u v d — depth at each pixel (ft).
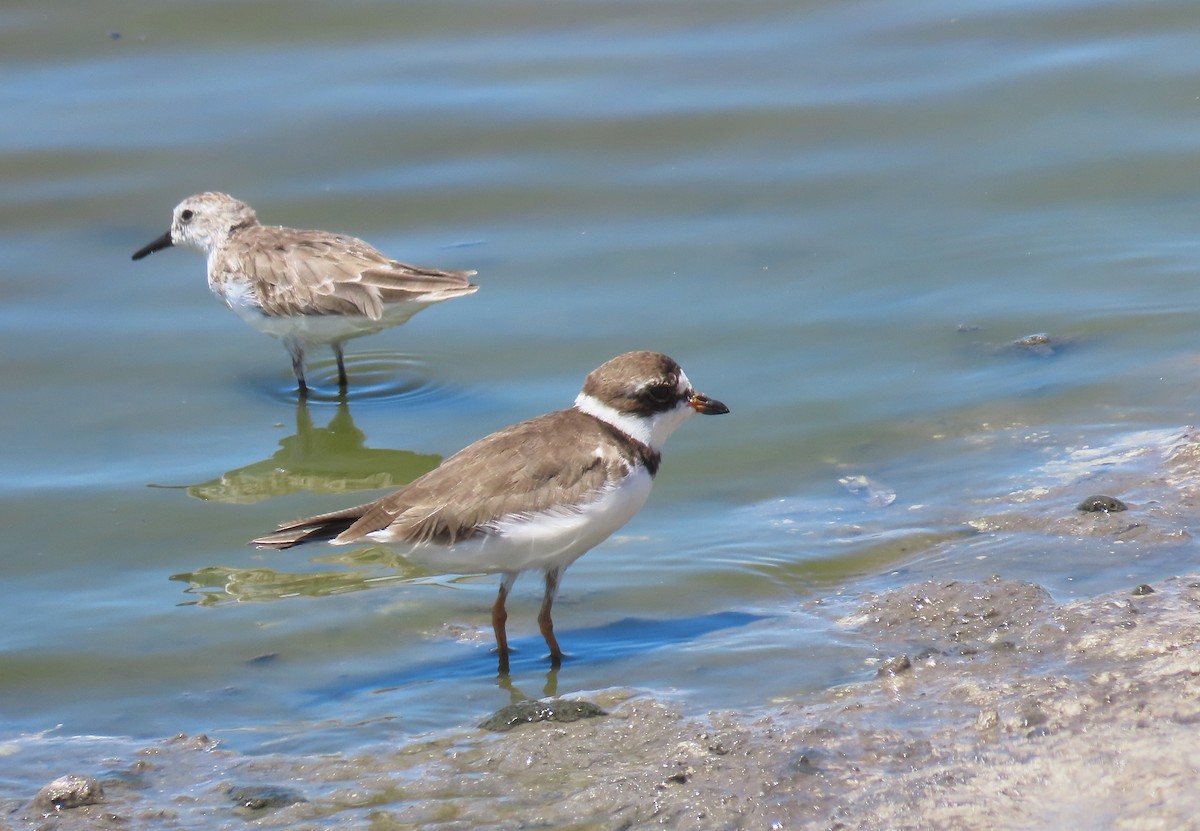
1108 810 23.91
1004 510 38.45
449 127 63.41
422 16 71.31
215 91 65.57
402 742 29.96
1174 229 54.60
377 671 33.60
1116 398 44.65
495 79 66.85
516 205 58.80
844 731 27.78
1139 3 69.92
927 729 27.66
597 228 57.21
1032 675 29.40
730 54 68.28
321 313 49.26
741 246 55.52
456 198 59.21
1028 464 41.14
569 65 67.87
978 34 68.69
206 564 38.96
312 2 71.51
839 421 44.98
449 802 27.07
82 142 62.13
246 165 61.00
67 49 68.18
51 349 51.67
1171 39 67.15
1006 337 48.96
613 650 33.73
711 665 32.22
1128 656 29.60
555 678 32.58
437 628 35.55
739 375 47.91
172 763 29.53
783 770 26.48
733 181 59.67
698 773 26.81
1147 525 36.40
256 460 45.24
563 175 60.44
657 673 32.19
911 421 44.62
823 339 49.70
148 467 44.55
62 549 39.60
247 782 28.45
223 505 42.32
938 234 55.47
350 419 47.93
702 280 53.62
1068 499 38.52
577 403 34.50
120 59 67.56
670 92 65.41
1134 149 59.82
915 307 51.16
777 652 32.58
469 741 29.55
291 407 49.03
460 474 32.94
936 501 39.70
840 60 67.41
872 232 55.93
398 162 61.36
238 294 51.13
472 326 52.16
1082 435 42.52
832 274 53.47
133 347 52.44
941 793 25.22
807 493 41.09
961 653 31.22
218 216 53.31
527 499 32.40
